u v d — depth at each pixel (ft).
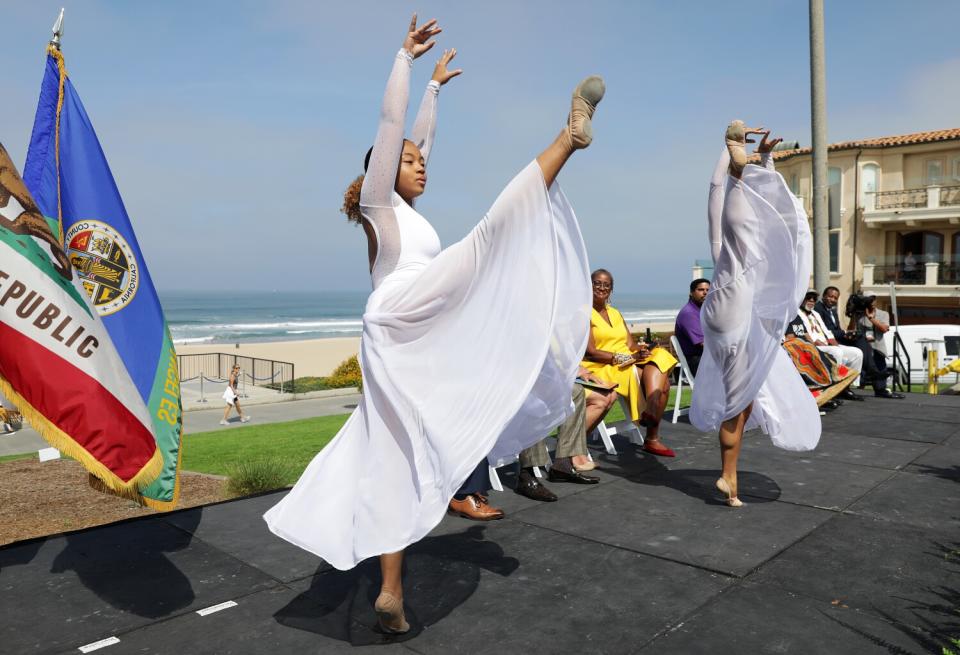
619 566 11.05
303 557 11.51
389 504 7.89
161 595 10.02
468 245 8.16
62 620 9.25
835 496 14.80
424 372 8.15
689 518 13.50
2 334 8.70
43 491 20.44
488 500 14.89
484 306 8.31
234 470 21.09
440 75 10.78
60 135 11.37
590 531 12.79
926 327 49.29
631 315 409.08
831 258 115.75
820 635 8.63
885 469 17.07
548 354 9.32
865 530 12.64
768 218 12.83
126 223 11.57
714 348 13.69
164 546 12.05
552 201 8.82
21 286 8.72
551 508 14.28
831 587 10.10
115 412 9.14
